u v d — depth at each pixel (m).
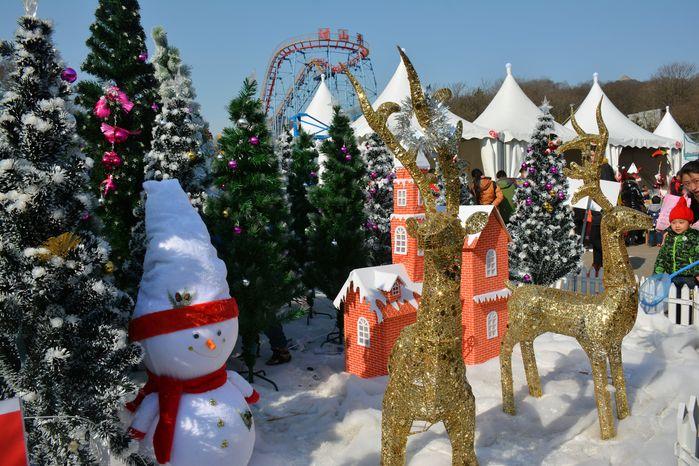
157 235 3.50
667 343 6.00
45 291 2.67
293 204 8.48
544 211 8.70
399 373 3.18
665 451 3.74
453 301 3.04
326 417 4.69
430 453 3.91
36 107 2.77
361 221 6.82
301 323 8.00
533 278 8.88
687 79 54.38
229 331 3.47
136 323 3.35
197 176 5.26
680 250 6.79
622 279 4.18
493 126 17.81
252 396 3.89
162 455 3.20
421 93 2.90
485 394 5.08
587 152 4.45
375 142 9.41
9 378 2.71
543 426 4.45
